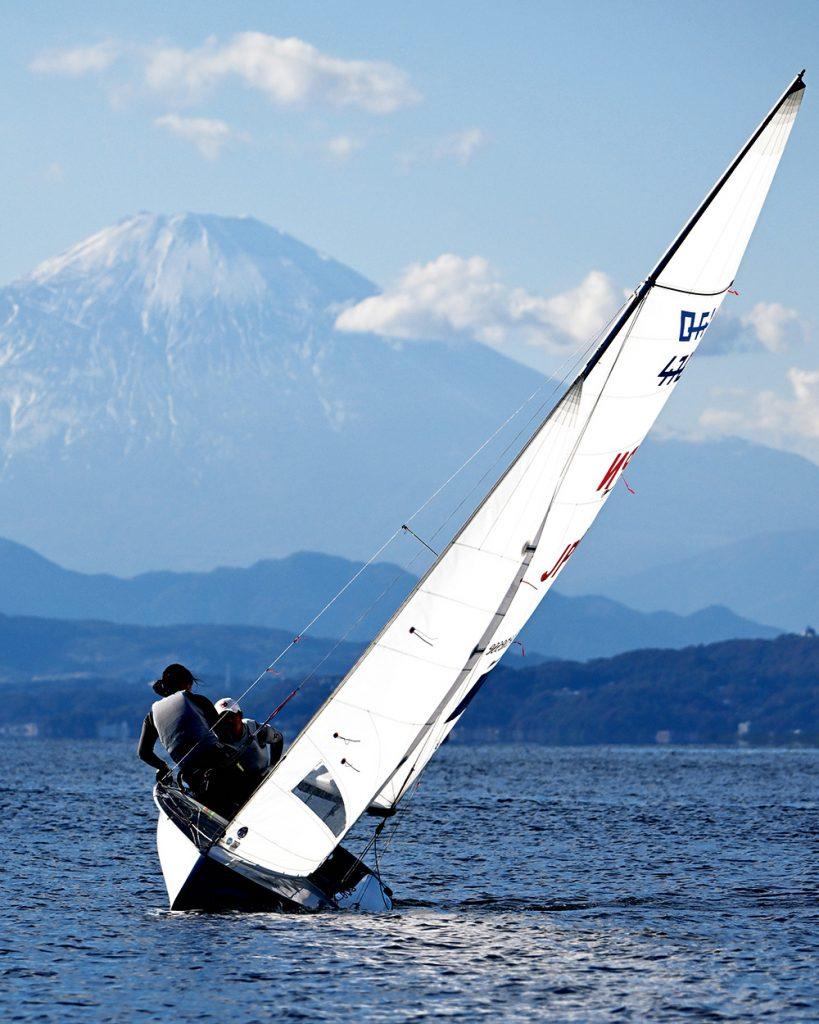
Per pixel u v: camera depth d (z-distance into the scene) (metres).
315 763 73.00
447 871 108.44
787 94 76.06
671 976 66.00
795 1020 58.31
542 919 82.06
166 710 76.31
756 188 77.69
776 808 193.50
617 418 77.81
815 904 89.81
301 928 75.25
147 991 62.34
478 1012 59.38
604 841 136.12
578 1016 58.94
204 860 76.12
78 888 95.81
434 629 72.50
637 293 77.00
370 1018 58.31
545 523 77.12
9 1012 59.00
